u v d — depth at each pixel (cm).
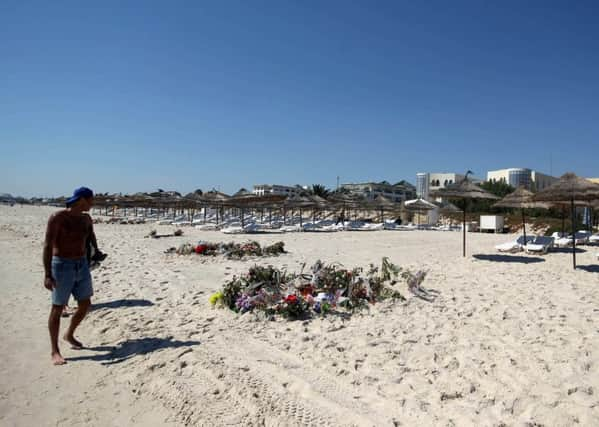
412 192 8500
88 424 296
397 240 1845
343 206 3192
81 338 468
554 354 407
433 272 927
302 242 1667
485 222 2820
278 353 413
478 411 300
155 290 698
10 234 1894
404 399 319
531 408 302
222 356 405
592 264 1080
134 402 326
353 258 1161
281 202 2739
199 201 2734
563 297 672
